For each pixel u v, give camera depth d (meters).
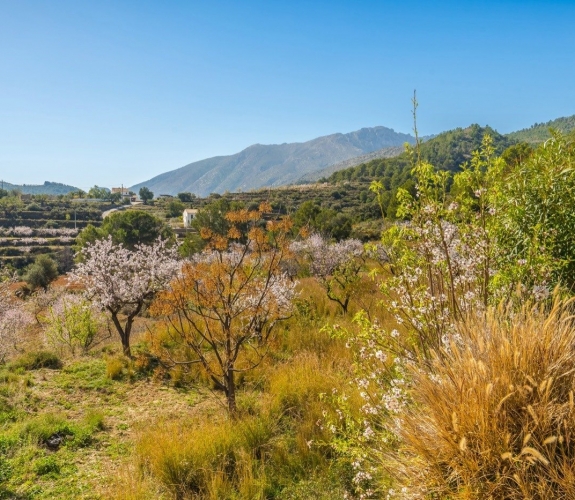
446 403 2.24
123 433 5.55
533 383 1.93
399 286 3.56
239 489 3.88
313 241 19.45
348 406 4.05
